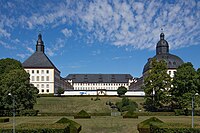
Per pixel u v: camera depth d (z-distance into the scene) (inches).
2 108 2495.1
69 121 1233.4
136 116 2176.4
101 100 3533.5
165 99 2608.3
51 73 5098.4
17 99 2437.3
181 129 953.5
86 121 1851.6
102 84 7672.2
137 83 6033.5
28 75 2657.5
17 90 2400.3
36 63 5137.8
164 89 2659.9
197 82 2485.2
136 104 2987.2
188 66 2568.9
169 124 1058.7
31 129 953.5
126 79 7741.1
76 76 7834.6
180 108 2667.3
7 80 2426.2
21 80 2482.8
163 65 2699.3
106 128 1473.9
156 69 2699.3
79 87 7667.3
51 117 2253.9
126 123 1708.9
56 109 2933.1
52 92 5059.1
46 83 5078.7
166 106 2844.5
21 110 2440.9
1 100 2427.4
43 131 956.6
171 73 4867.1
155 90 2672.2
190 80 2466.8
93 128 1466.5
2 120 1786.4
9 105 2388.0
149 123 1206.9
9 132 956.6
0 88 2426.2
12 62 3262.8
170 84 2659.9
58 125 1039.6
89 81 7691.9
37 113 2474.2
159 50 5310.0
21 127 994.7
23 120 1934.1
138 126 1307.8
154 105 2706.7
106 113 2460.6
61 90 4097.0
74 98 3742.6
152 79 2684.5
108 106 3105.3
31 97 2556.6
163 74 2657.5
